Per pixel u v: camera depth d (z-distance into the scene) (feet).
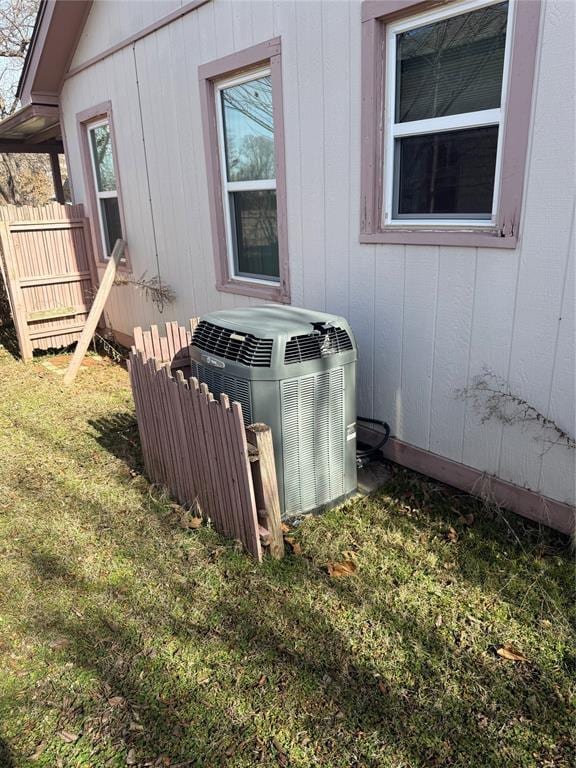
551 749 5.90
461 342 9.93
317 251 12.39
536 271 8.55
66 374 18.83
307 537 9.50
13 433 14.49
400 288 10.75
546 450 9.07
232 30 13.07
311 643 7.32
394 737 6.07
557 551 8.84
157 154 17.34
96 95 19.92
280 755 5.91
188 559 9.03
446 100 9.43
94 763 5.91
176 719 6.35
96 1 18.15
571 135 7.73
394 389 11.47
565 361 8.52
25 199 71.26
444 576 8.46
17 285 20.70
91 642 7.46
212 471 9.28
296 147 12.18
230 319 10.10
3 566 9.05
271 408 9.16
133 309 21.30
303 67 11.46
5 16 54.49
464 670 6.86
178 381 9.49
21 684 6.88
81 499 11.00
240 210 15.05
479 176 9.26
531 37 7.80
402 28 9.64
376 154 10.48
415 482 11.09
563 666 6.86
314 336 9.42
